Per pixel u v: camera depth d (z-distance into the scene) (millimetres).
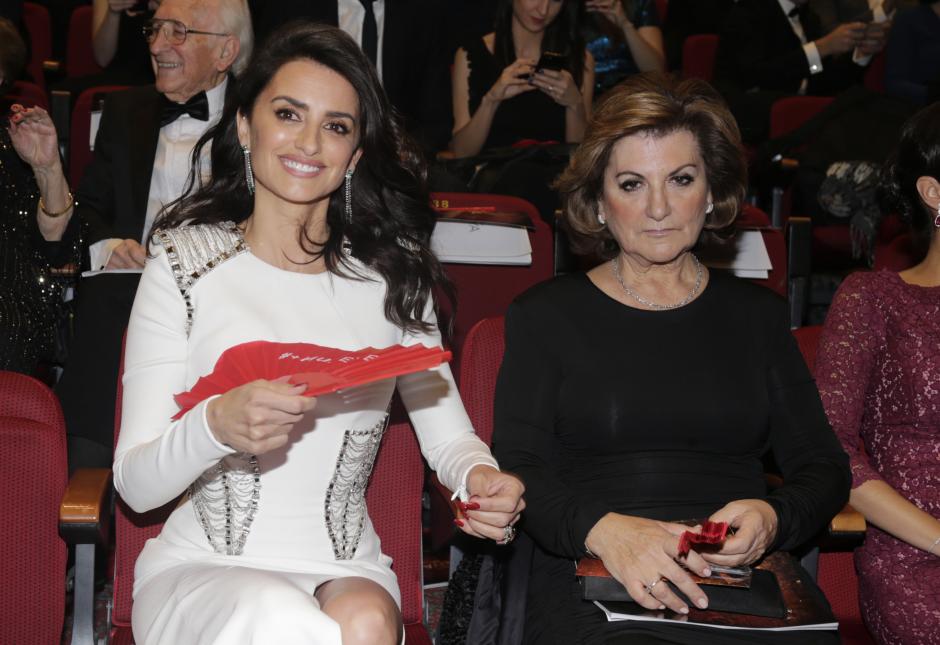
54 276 3031
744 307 2428
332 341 2203
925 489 2445
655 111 2301
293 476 2119
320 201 2256
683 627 2086
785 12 5688
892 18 5613
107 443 2922
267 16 4211
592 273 2475
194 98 3344
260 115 2170
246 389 1811
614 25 5215
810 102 4789
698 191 2350
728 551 2090
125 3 5184
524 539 2318
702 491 2299
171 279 2154
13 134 2945
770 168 4418
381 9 4344
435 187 3652
